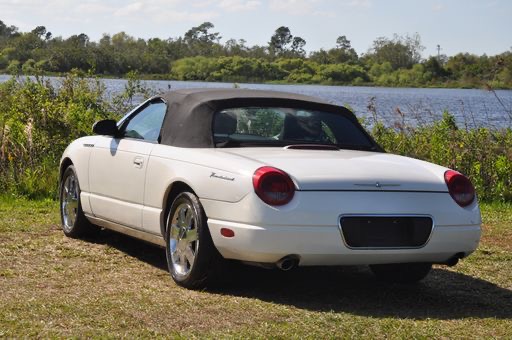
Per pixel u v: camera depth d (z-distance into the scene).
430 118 16.55
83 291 6.01
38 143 12.48
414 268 6.59
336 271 7.18
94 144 7.70
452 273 7.21
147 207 6.72
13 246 7.63
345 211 5.64
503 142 13.31
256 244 5.61
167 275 6.66
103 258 7.25
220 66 141.25
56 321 5.17
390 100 66.69
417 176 5.99
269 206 5.58
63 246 7.72
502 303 6.17
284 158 5.95
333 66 161.75
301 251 5.62
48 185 11.50
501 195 12.17
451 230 5.92
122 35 153.00
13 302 5.61
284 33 191.62
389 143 13.65
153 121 7.03
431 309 5.91
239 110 6.62
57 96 15.12
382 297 6.23
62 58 58.53
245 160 5.88
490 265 7.56
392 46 175.62
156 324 5.20
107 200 7.36
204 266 6.01
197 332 5.03
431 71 152.38
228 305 5.73
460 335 5.21
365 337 5.04
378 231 5.73
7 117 14.10
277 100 6.80
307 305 5.86
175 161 6.37
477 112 40.28
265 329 5.12
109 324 5.15
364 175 5.81
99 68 91.25
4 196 11.14
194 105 6.64
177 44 154.88
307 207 5.59
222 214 5.81
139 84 15.91
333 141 6.69
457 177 6.07
